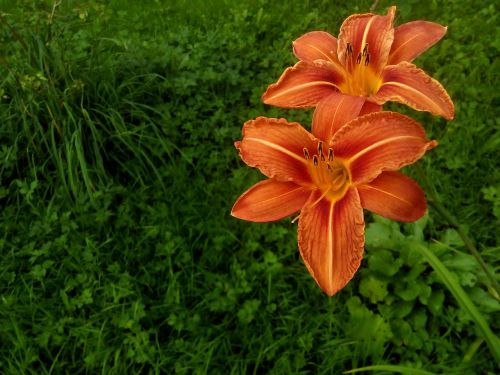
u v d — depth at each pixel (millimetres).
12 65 553
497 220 471
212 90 631
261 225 484
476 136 538
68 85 515
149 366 404
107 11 758
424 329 407
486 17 711
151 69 601
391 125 221
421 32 255
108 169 542
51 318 424
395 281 429
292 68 259
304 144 241
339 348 390
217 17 775
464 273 416
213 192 521
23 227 489
